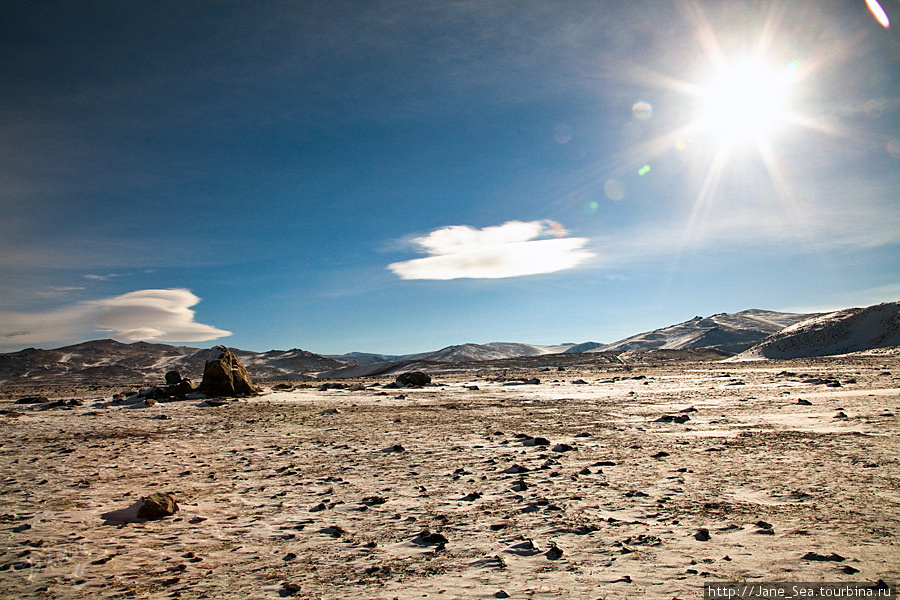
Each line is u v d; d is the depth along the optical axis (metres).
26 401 40.25
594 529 8.16
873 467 11.61
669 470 12.31
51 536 8.40
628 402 30.77
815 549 6.96
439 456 15.16
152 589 6.19
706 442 16.08
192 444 18.84
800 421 19.59
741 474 11.56
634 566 6.59
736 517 8.50
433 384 54.62
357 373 142.50
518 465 13.27
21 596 6.00
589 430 19.91
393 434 20.27
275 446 17.98
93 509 10.05
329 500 10.45
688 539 7.57
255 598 5.88
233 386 43.12
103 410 33.62
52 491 11.57
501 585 6.11
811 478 10.88
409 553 7.38
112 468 14.29
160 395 41.50
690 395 33.41
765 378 45.22
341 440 18.98
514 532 8.16
